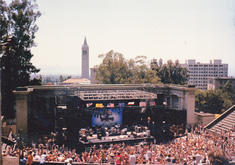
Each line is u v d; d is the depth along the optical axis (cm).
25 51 4078
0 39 3778
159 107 4512
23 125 3216
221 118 3647
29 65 4253
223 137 2862
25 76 4131
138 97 4250
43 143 3034
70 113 3722
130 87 4472
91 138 3444
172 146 2453
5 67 3528
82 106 4066
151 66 7981
